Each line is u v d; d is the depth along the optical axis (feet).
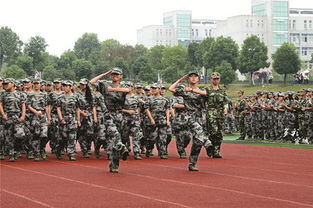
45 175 45.52
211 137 60.70
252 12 598.34
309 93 87.30
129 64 426.10
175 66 440.04
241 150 72.79
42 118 59.72
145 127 63.62
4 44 517.14
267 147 78.33
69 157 59.72
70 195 35.14
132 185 39.40
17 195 35.24
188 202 32.55
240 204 31.96
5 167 52.16
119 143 46.26
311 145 82.79
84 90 62.90
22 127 57.77
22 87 62.39
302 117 87.20
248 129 96.99
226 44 396.57
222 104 60.54
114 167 47.03
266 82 392.88
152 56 508.53
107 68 382.63
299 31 597.93
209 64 400.06
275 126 92.99
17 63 419.95
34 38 473.67
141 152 69.41
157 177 43.86
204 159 59.82
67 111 59.67
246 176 44.55
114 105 47.21
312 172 47.47
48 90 65.57
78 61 375.45
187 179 42.63
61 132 59.98
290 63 362.94
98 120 62.44
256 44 376.68
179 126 60.54
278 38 570.87
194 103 50.01
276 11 569.23
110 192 36.24
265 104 93.81
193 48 466.70
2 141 59.77
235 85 386.93
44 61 472.85
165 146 61.98
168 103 62.95
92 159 61.57
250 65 375.45
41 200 33.40
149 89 66.69
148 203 32.27
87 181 41.57
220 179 42.63
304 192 36.27
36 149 59.31
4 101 57.82
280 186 38.93
